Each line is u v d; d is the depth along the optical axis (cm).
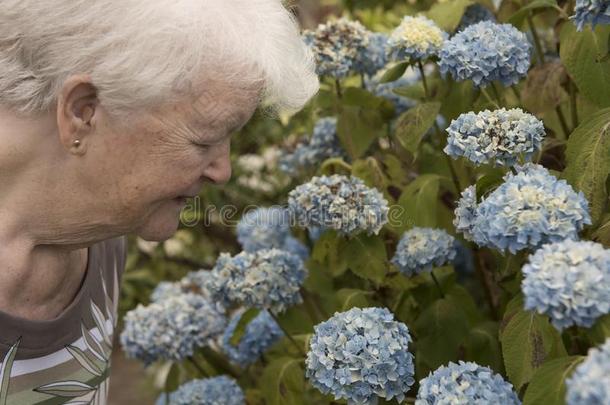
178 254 438
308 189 222
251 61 151
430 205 235
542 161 228
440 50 214
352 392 170
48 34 144
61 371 183
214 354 291
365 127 259
